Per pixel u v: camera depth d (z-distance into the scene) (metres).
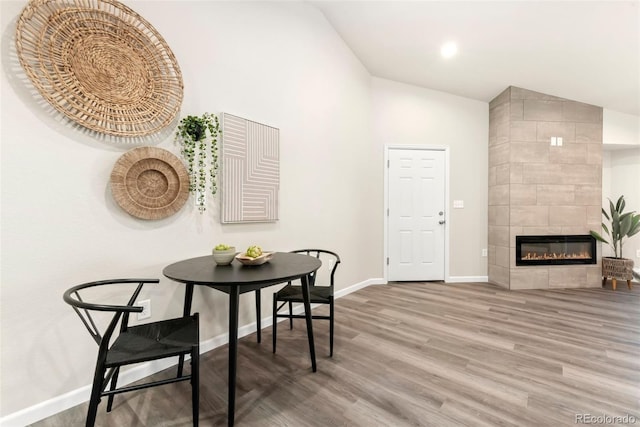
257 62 2.42
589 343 2.15
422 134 4.07
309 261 1.89
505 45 2.94
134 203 1.69
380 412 1.41
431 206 4.08
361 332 2.37
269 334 2.36
